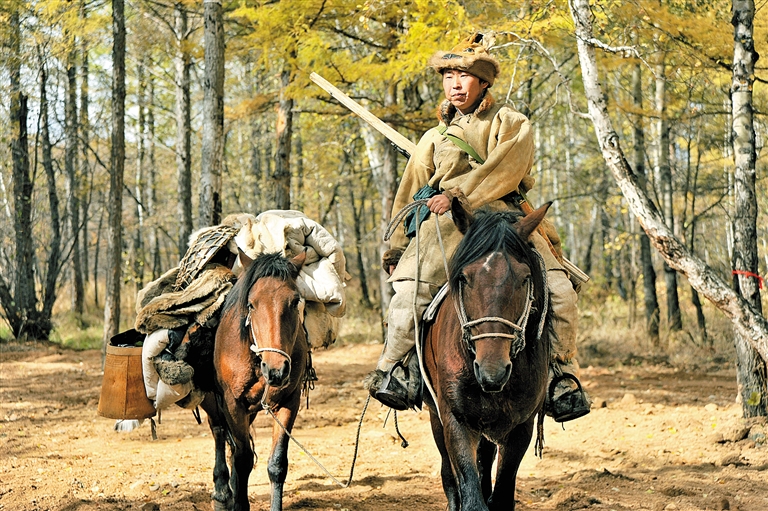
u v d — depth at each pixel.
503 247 3.96
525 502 6.14
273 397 5.42
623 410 9.99
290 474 7.21
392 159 15.65
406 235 5.29
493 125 4.90
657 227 7.76
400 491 6.47
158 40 16.97
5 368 15.18
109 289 14.96
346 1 12.51
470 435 4.20
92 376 14.14
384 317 16.58
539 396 4.23
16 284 19.52
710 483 6.54
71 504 6.09
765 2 10.71
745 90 8.56
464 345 4.06
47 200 24.42
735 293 7.63
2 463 7.69
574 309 4.62
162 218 30.34
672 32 10.24
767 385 8.73
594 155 23.81
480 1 12.01
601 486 6.50
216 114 10.91
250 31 14.83
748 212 8.49
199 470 7.28
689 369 14.16
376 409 10.77
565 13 10.17
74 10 14.63
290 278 5.27
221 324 5.59
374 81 13.26
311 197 27.58
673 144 20.81
